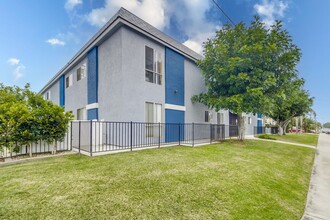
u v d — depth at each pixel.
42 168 5.01
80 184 3.97
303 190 5.08
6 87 7.98
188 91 12.92
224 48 10.72
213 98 11.52
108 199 3.37
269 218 3.33
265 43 10.34
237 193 4.12
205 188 4.18
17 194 3.45
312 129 59.78
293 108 23.72
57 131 6.85
